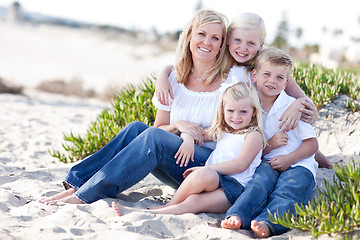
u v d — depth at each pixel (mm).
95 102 11789
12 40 53281
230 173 2727
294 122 2869
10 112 7410
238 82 2924
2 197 2783
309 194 2691
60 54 44031
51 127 6262
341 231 2256
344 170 2420
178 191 2699
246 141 2799
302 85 4445
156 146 2809
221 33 3031
